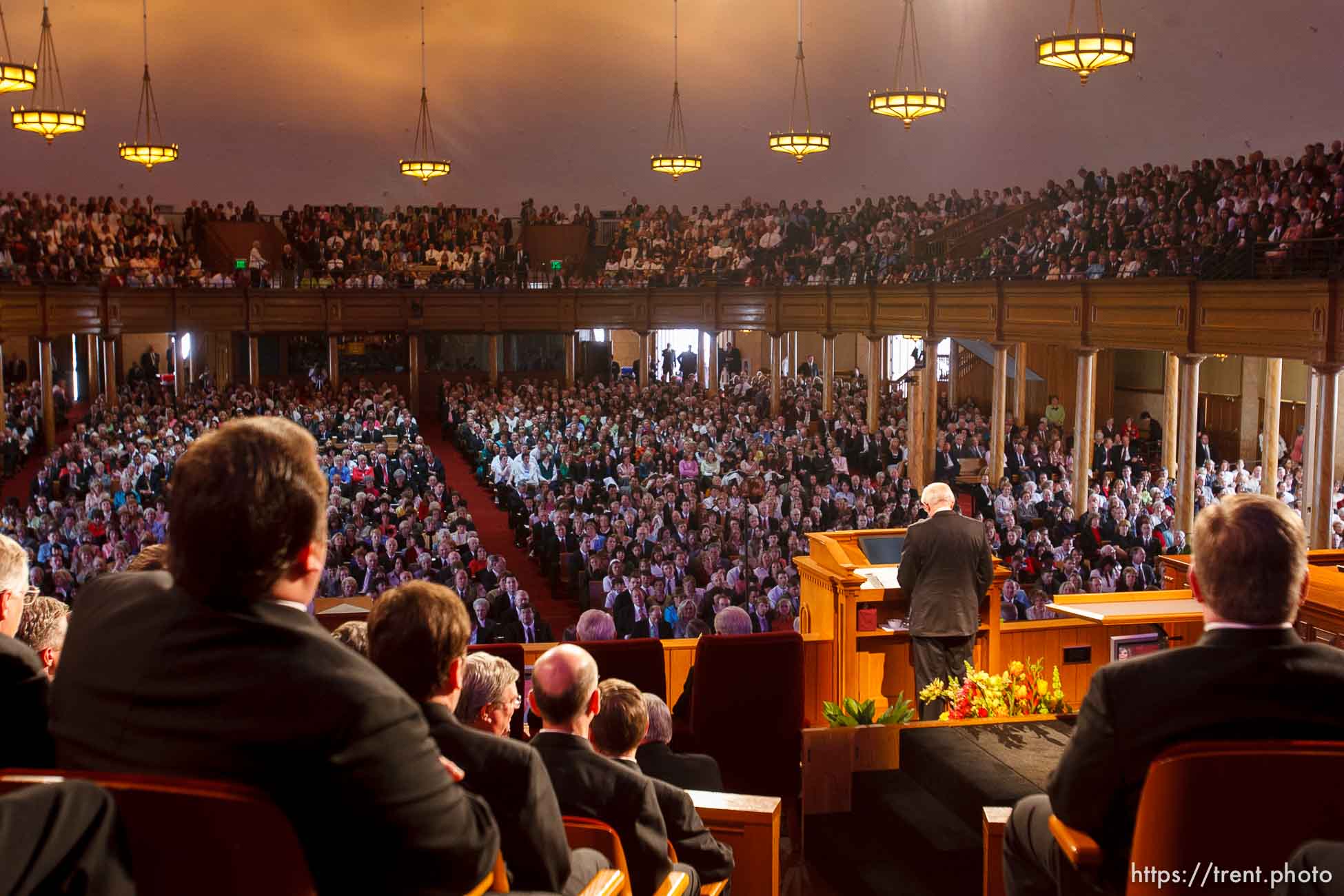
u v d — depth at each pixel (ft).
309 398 126.00
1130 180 90.94
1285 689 8.68
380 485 85.81
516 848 8.93
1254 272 67.56
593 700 13.19
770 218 131.95
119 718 6.14
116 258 123.54
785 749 24.91
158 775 6.00
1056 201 104.22
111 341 118.83
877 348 109.91
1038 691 21.72
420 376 146.30
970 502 93.71
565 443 93.56
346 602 28.07
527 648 24.40
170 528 6.40
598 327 135.85
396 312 133.59
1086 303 81.10
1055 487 78.84
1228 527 8.96
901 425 114.62
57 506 69.82
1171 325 73.15
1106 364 119.03
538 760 9.20
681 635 45.24
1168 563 25.81
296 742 5.90
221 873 6.00
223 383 145.48
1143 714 8.86
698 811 16.38
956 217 115.34
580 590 60.23
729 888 16.34
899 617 27.61
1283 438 102.47
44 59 131.85
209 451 6.38
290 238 137.39
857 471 100.17
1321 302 60.54
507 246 141.08
